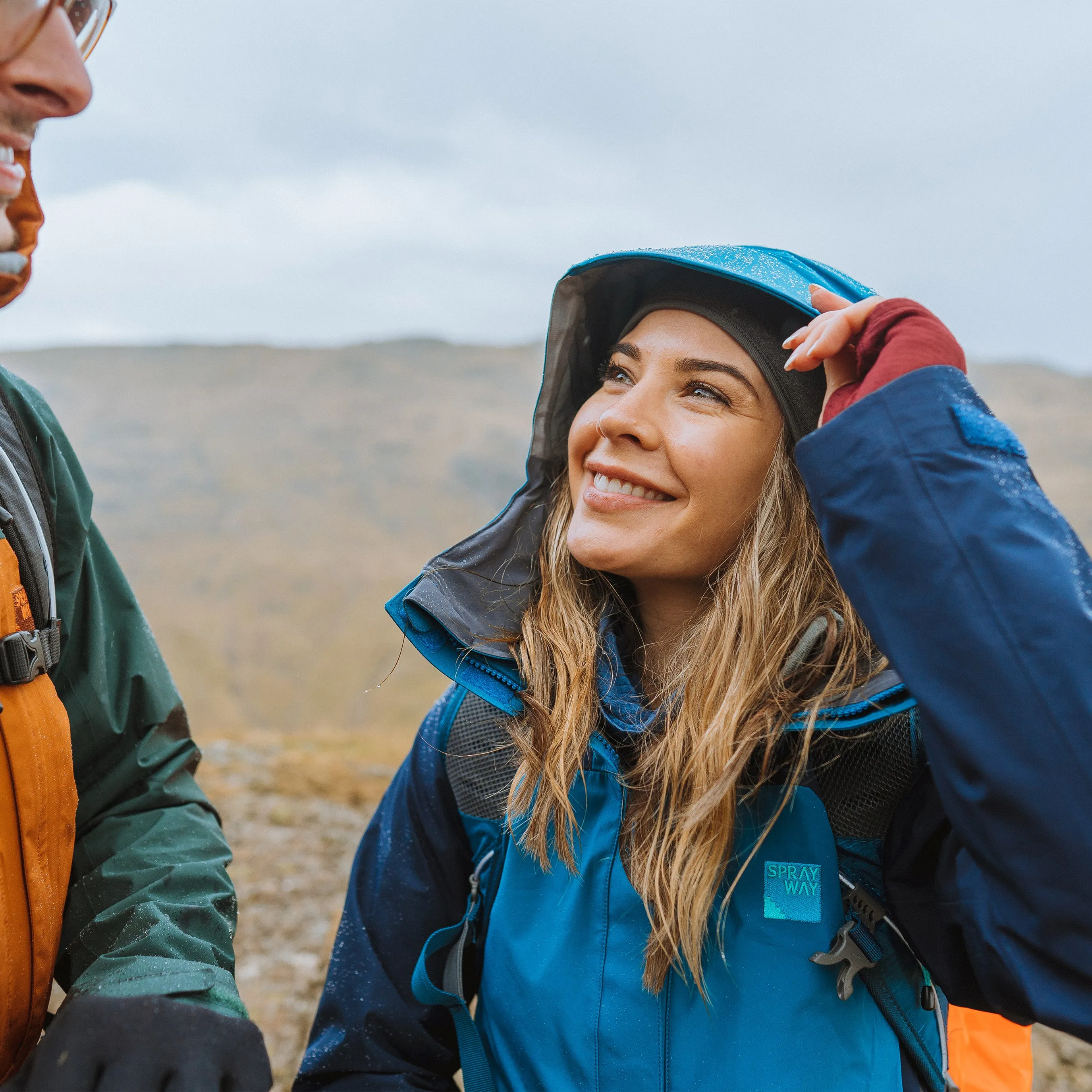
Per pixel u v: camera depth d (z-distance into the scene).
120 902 1.19
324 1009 1.39
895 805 1.14
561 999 1.17
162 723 1.35
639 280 1.39
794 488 1.23
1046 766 0.90
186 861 1.24
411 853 1.37
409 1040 1.35
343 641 120.62
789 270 1.24
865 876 1.15
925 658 0.96
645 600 1.35
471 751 1.31
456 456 167.12
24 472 1.18
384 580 132.50
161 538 140.38
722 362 1.21
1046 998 0.94
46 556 1.15
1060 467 143.38
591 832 1.21
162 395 187.75
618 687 1.27
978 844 0.95
